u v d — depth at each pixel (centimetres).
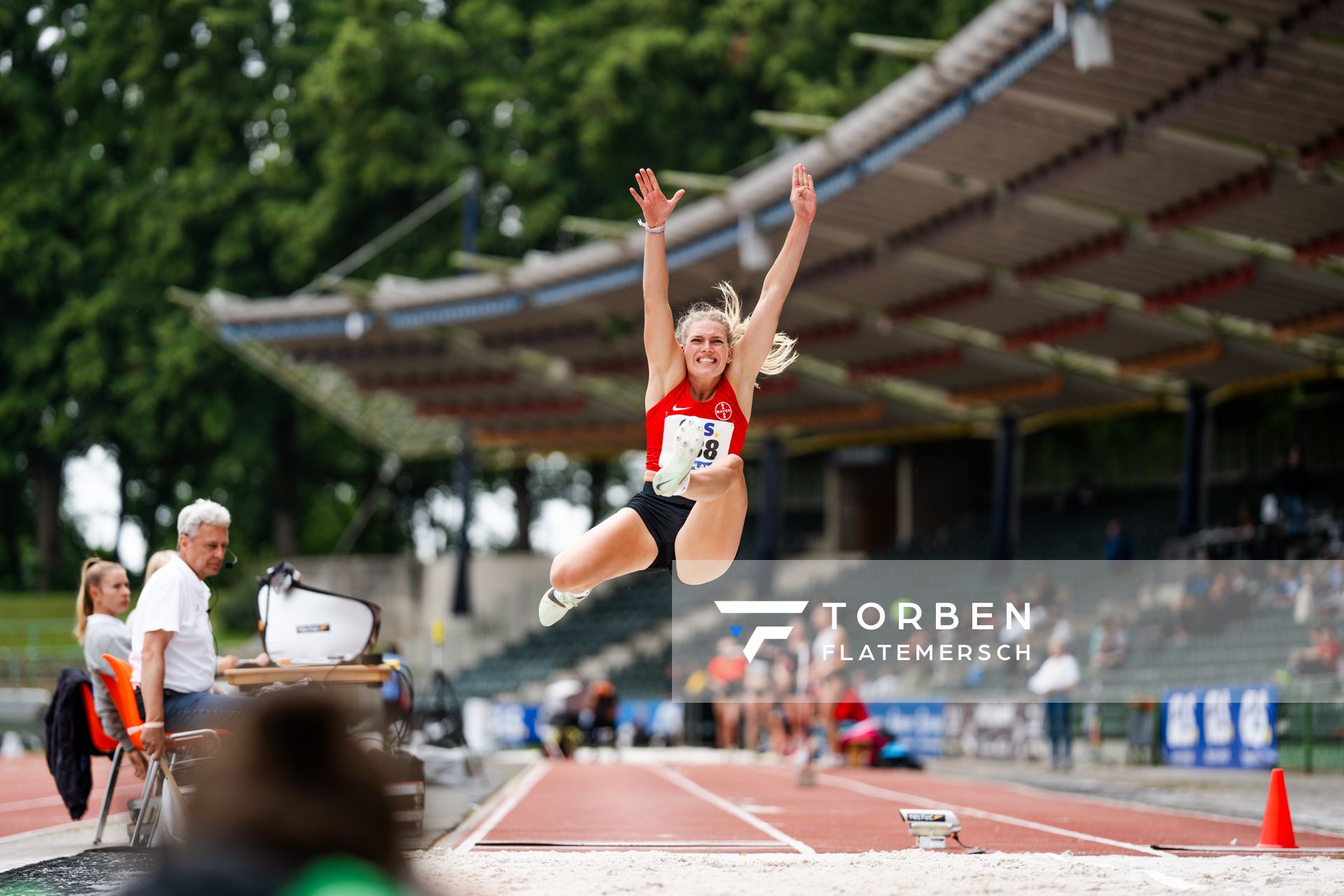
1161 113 2052
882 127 2339
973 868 754
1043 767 2395
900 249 2767
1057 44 1897
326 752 318
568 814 1323
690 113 4756
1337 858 859
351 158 4778
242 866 303
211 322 3884
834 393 4022
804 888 668
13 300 5075
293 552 5312
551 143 4838
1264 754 2045
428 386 4169
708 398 780
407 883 321
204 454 5241
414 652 4519
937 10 4519
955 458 4734
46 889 696
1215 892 664
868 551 4828
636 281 3164
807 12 4628
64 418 4969
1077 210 2520
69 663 4306
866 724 2358
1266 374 3253
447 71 4950
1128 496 4406
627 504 791
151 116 5106
